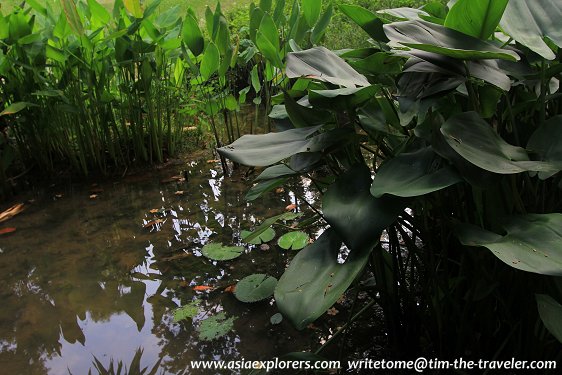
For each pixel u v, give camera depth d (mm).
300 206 2498
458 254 1514
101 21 3059
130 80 3285
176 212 2561
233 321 1695
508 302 1221
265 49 2211
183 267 2055
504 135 1266
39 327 1775
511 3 1169
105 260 2162
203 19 5484
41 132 3082
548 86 1339
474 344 1342
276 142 1261
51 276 2078
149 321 1748
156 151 3217
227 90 2986
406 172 1105
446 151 1059
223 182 2896
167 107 3207
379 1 4426
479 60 1134
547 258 925
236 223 2385
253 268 1998
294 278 1185
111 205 2693
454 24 1159
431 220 1451
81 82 3045
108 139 3086
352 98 1204
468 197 1267
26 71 2939
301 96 1674
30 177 3154
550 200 1214
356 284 1431
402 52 1154
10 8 5184
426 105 1103
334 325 1638
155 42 2898
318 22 2734
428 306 1409
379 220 1071
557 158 1045
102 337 1690
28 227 2520
